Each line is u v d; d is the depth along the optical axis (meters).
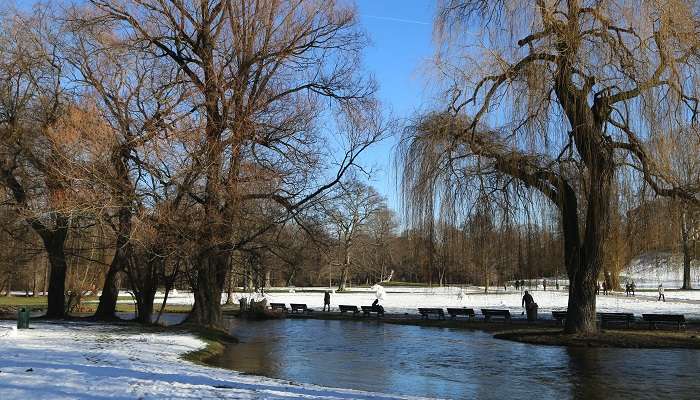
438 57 20.58
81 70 22.97
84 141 21.05
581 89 18.42
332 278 86.06
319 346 21.25
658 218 18.95
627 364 16.03
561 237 21.22
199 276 24.58
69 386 9.37
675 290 61.03
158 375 11.14
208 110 21.75
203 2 22.94
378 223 76.88
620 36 17.89
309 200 24.20
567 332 21.47
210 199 21.33
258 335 25.94
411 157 20.70
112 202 20.39
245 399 9.16
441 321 31.59
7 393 8.59
